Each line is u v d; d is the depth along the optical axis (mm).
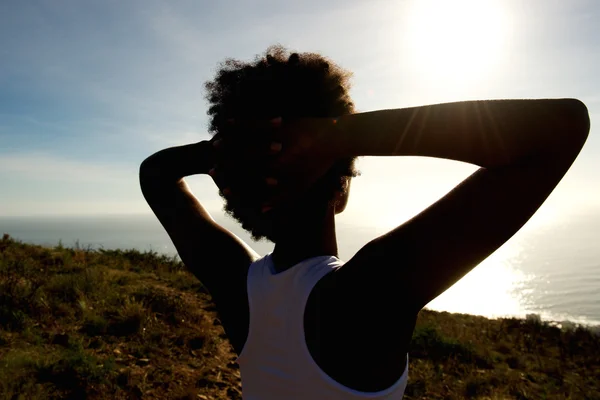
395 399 797
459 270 741
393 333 784
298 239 910
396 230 804
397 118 718
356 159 914
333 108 815
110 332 5898
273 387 878
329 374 795
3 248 10477
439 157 718
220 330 6805
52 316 6016
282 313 874
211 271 1137
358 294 777
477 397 6051
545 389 6711
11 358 4523
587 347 10000
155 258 12805
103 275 8664
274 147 722
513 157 689
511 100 713
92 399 4168
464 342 8469
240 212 940
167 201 1279
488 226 711
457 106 708
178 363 5410
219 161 819
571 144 675
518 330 11422
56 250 11445
